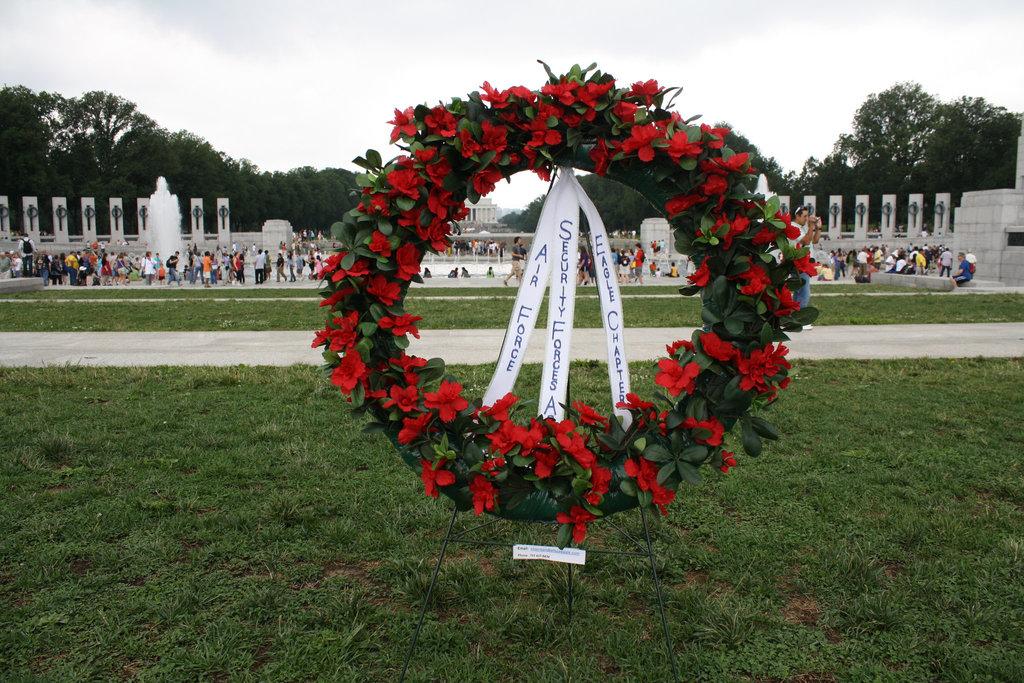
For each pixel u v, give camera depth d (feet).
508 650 11.63
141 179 275.18
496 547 15.14
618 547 15.10
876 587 13.33
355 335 10.55
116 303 67.51
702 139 10.48
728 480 18.40
